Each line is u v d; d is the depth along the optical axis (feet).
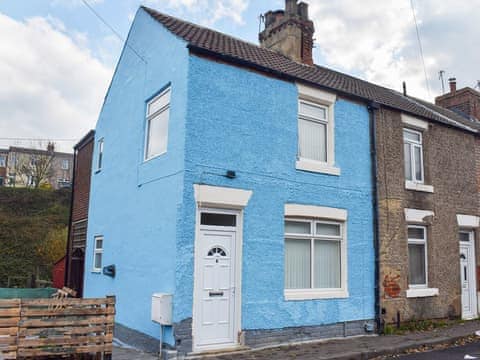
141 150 34.88
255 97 32.07
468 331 36.99
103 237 41.55
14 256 97.19
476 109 62.85
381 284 36.76
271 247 31.09
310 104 36.17
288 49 43.62
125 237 35.96
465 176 46.83
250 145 31.19
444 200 43.78
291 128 33.81
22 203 122.01
